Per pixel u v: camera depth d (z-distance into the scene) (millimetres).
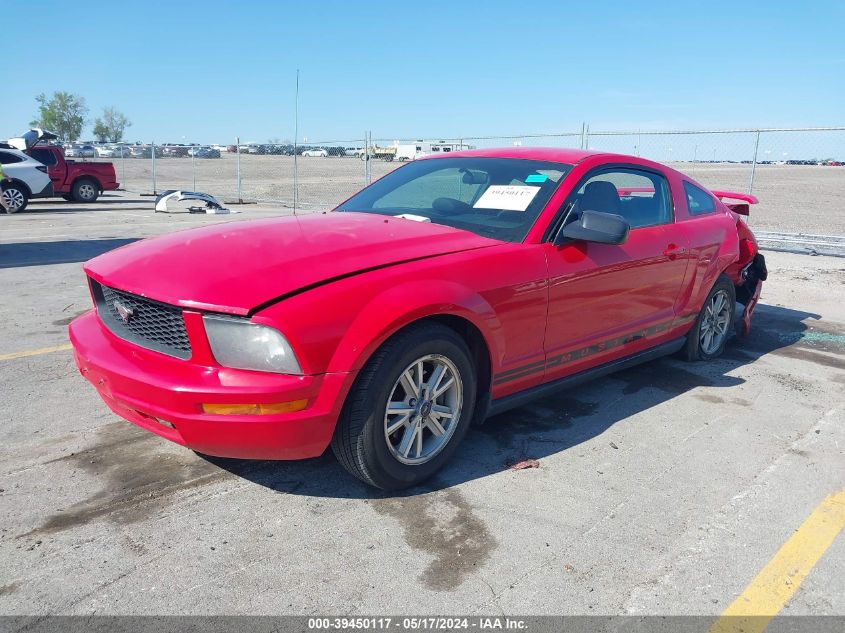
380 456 2830
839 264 10086
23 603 2248
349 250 2990
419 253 3072
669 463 3389
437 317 3023
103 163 19859
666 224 4391
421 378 2949
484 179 3918
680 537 2736
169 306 2680
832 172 50188
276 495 2975
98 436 3506
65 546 2562
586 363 3830
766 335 5973
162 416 2615
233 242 3076
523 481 3156
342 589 2363
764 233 12445
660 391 4434
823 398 4387
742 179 27641
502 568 2502
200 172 37656
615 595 2373
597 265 3668
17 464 3186
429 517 2830
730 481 3219
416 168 4402
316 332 2588
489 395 3314
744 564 2574
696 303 4676
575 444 3578
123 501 2893
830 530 2822
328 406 2645
